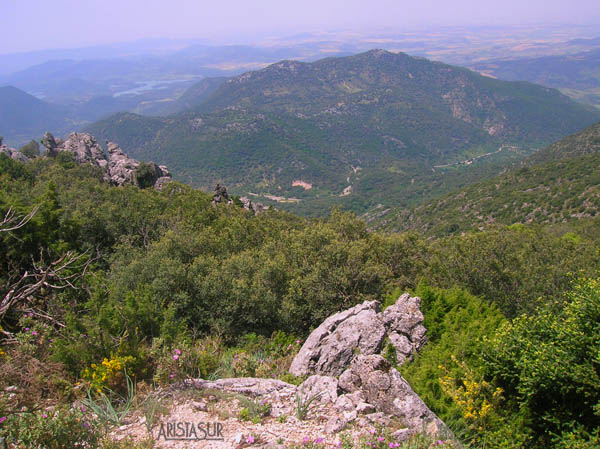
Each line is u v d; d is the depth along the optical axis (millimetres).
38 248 12805
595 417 5512
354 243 18312
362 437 4891
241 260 16297
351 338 9367
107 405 5574
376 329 9445
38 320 8359
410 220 120000
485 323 9047
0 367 6160
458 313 10344
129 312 8078
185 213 29266
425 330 9641
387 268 17188
